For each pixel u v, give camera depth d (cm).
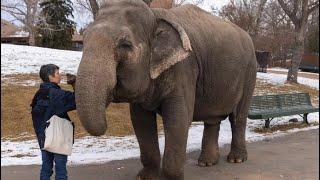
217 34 745
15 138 1033
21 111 1203
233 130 871
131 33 534
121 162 848
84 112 484
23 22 2709
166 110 635
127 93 547
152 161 718
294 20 2302
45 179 635
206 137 841
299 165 866
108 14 543
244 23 3073
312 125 1314
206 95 725
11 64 1756
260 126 1269
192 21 718
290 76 2245
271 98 1282
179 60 574
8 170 784
